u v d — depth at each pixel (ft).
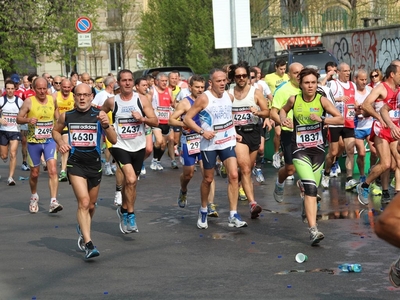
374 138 39.55
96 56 181.57
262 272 27.12
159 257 30.14
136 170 35.14
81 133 30.73
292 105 32.32
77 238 34.63
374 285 24.85
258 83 55.31
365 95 47.09
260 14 126.00
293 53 84.84
